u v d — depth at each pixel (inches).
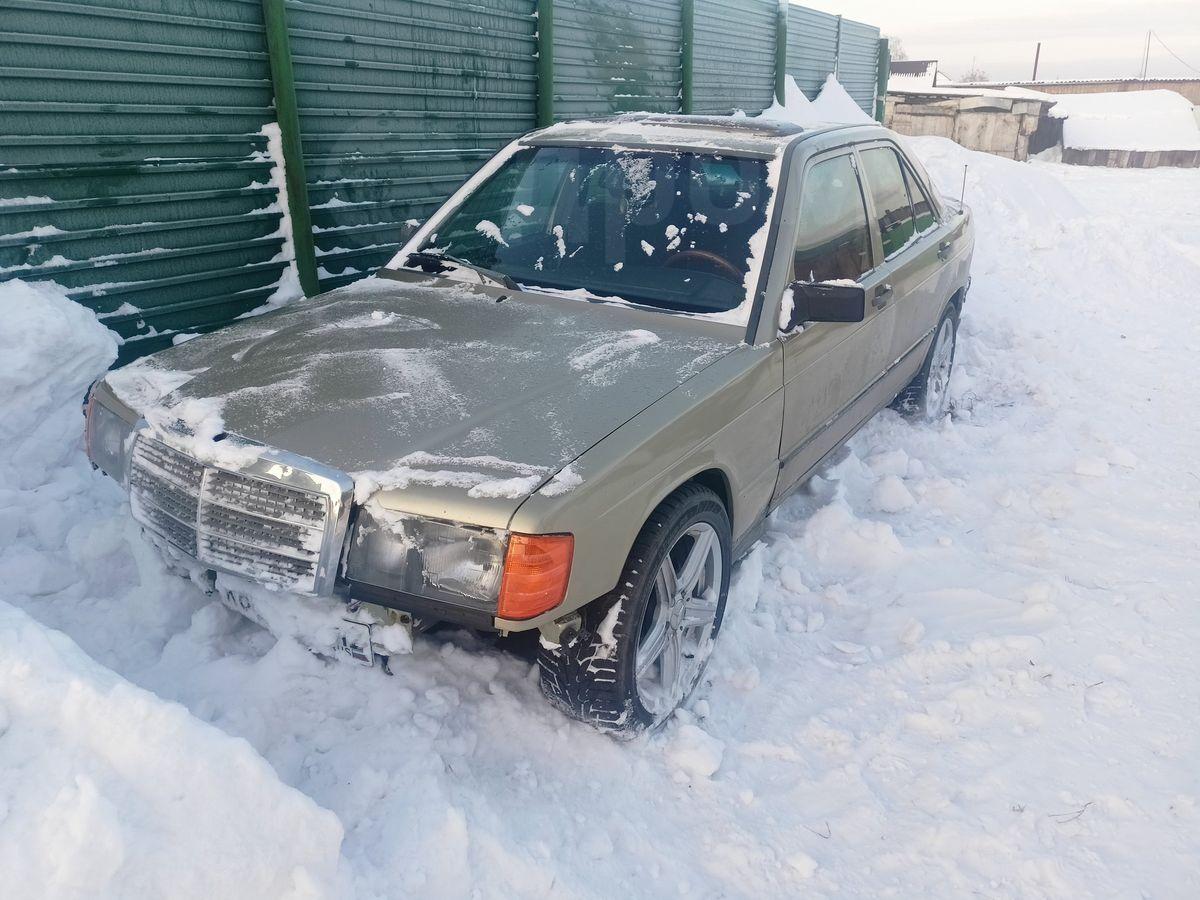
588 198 142.2
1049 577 147.5
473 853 86.0
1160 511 177.9
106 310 183.3
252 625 113.9
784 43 498.9
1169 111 1366.9
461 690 108.3
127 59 176.2
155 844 67.6
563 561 84.7
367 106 236.7
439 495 84.7
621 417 97.8
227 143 200.2
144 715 73.0
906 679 124.9
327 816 76.4
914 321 182.7
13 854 63.4
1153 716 118.3
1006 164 524.7
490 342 115.3
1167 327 314.3
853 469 185.2
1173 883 93.1
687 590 110.7
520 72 291.9
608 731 102.7
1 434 142.0
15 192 164.7
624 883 89.1
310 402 98.2
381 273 145.8
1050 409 234.7
